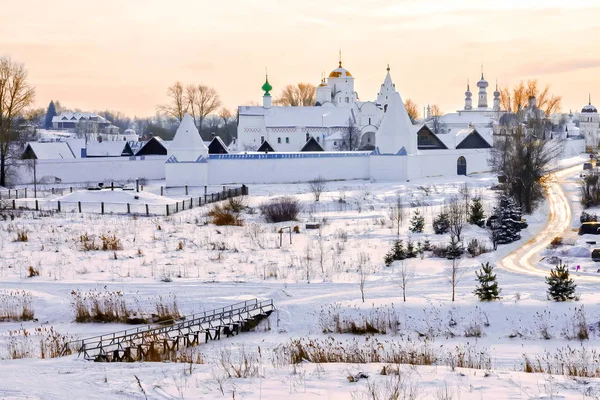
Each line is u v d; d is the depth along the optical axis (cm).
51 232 6234
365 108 14875
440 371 2469
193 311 4009
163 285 4525
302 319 3812
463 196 8212
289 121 14950
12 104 10056
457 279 4519
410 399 2069
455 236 5944
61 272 4884
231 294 4303
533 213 7562
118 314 3981
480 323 3569
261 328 3741
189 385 2258
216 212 7275
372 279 4631
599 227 6200
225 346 3322
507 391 2177
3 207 7469
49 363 2609
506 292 4106
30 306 4103
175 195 9181
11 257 5309
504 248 5672
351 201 8338
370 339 3431
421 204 8100
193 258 5344
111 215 7231
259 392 2172
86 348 3253
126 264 5122
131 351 3288
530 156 7950
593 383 2259
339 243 5891
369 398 2102
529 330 3459
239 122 15025
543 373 2483
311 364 2619
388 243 5875
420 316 3697
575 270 4775
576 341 3312
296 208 7400
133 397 2138
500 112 18225
